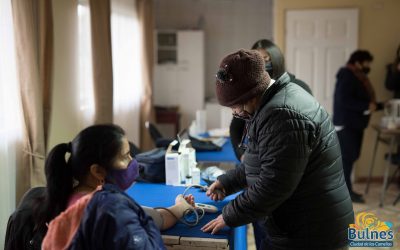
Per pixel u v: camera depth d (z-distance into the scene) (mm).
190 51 6344
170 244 1506
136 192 2070
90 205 1166
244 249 2273
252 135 1453
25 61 2447
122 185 1293
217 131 3986
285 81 1422
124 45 4441
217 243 1479
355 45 4965
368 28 4949
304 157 1335
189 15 6648
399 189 4797
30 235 1371
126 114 4543
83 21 3498
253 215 1397
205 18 6645
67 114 3195
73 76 3309
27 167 2506
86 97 3547
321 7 4961
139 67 5102
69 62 3236
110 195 1180
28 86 2461
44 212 1294
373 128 4898
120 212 1151
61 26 3096
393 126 4270
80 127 3443
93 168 1240
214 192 1837
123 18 4410
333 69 5027
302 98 1390
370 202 4328
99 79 3537
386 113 4398
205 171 2395
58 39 3047
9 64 2408
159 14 6652
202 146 3131
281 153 1325
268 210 1385
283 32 5043
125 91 4504
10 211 2369
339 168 1472
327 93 5066
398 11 4898
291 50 5051
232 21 6637
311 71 5055
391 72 4805
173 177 2193
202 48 6324
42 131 2535
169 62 6395
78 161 1241
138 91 5086
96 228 1136
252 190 1399
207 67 6730
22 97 2475
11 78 2430
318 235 1443
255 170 1486
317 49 5020
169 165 2189
